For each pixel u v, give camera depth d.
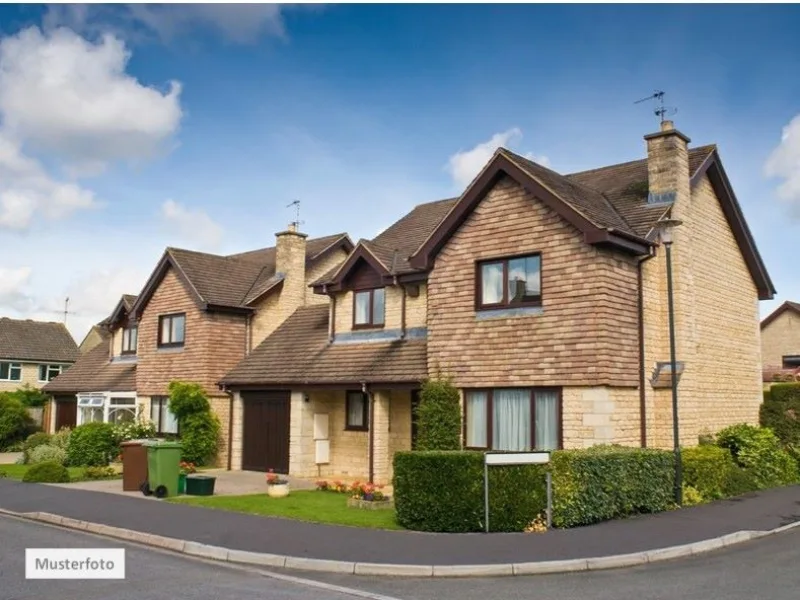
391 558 10.88
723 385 20.20
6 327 51.69
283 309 27.11
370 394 20.27
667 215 17.98
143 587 9.43
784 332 46.75
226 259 28.33
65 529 13.78
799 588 9.34
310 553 11.20
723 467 17.30
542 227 17.06
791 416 21.78
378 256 21.27
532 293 17.23
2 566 10.57
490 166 17.75
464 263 18.36
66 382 32.78
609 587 9.52
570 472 13.36
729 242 21.41
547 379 16.58
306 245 30.62
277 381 22.33
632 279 17.19
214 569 10.62
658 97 18.77
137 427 25.44
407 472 13.31
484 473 12.94
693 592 9.20
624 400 16.56
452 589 9.51
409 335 20.77
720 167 20.44
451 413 17.69
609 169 22.09
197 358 25.58
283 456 22.66
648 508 14.75
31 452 25.11
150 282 27.61
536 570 10.41
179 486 17.72
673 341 15.48
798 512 14.91
